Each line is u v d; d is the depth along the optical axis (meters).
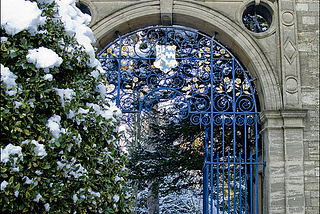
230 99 7.03
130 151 13.76
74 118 4.34
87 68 4.91
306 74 6.74
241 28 6.92
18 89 3.72
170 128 11.65
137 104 9.59
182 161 11.61
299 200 6.27
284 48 6.79
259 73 6.78
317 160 6.43
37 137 3.87
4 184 3.41
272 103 6.64
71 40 4.69
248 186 9.92
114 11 6.99
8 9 3.97
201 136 11.54
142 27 7.40
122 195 5.11
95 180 4.49
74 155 4.26
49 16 4.53
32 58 3.94
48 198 3.82
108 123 5.01
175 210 15.36
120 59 7.14
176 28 7.24
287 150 6.41
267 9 7.14
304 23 6.93
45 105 3.92
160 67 7.09
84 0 7.05
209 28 7.14
